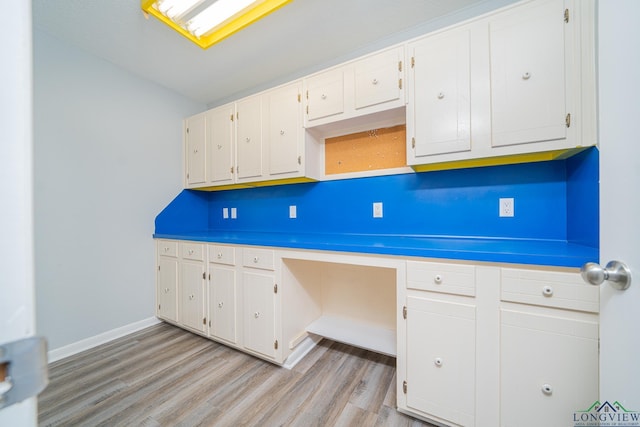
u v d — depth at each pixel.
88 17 1.54
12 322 0.27
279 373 1.54
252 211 2.43
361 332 1.73
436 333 1.09
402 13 1.57
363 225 1.84
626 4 0.56
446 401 1.07
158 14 1.41
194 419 1.19
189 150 2.48
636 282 0.53
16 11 0.28
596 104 1.01
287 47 1.86
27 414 0.27
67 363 1.65
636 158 0.53
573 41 1.05
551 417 0.90
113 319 2.00
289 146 1.85
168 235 2.15
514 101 1.15
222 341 1.83
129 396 1.34
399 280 1.18
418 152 1.36
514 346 0.95
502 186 1.43
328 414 1.21
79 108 1.83
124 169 2.08
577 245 1.15
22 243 0.27
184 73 2.18
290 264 1.64
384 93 1.47
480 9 1.52
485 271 1.00
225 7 1.38
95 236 1.91
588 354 0.85
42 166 1.66
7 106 0.27
